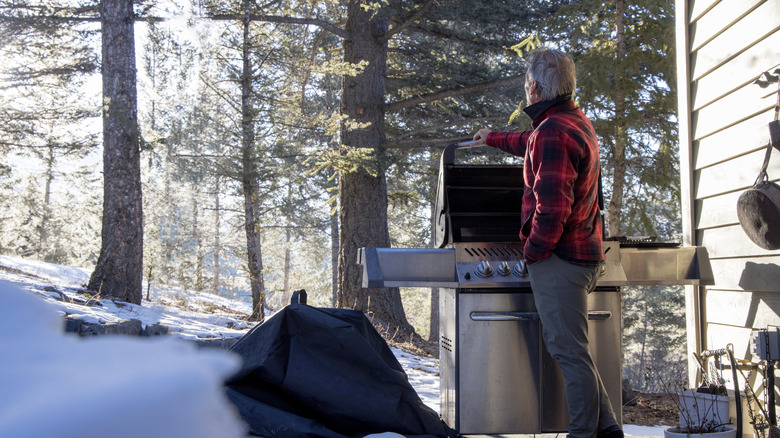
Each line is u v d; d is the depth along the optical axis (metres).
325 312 2.46
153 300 9.02
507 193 2.83
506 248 2.53
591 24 6.82
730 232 2.89
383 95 10.72
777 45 2.51
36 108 14.46
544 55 2.31
